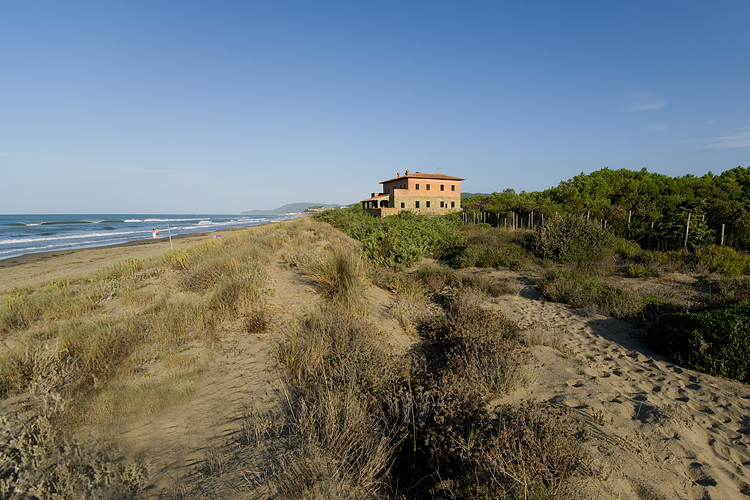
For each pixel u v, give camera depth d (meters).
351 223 24.08
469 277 11.22
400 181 46.75
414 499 2.95
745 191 26.52
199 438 3.41
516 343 6.33
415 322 7.34
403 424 3.49
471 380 4.35
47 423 3.27
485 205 39.44
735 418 4.24
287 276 9.24
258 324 6.08
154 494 2.65
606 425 4.00
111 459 3.04
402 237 14.30
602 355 6.26
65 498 2.56
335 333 5.38
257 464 3.01
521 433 3.19
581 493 2.85
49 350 4.56
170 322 5.86
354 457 3.15
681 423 4.06
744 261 11.98
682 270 12.20
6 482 2.65
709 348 5.55
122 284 8.59
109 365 4.55
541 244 14.78
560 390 4.89
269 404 4.02
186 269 9.48
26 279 13.88
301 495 2.62
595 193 28.94
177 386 4.27
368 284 8.88
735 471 3.32
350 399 3.64
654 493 3.00
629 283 11.08
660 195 25.94
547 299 9.82
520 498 2.56
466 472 2.91
